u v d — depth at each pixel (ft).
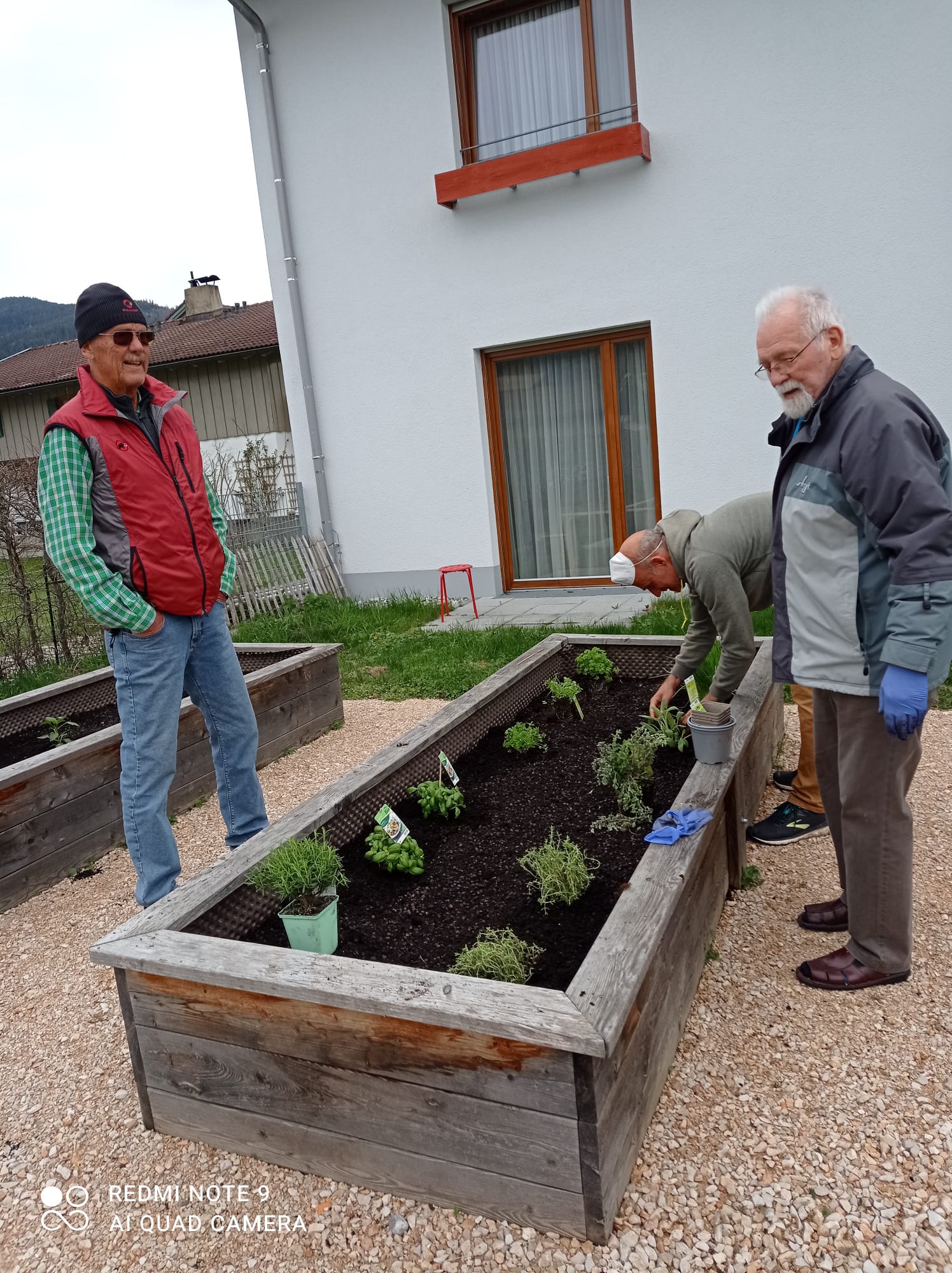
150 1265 6.22
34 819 11.88
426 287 27.66
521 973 6.97
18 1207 6.79
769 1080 7.24
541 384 28.02
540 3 25.68
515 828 10.18
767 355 7.18
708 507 25.67
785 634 8.02
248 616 28.55
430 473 28.94
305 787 14.71
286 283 29.45
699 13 23.00
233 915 8.10
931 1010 7.92
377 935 8.13
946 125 21.36
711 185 23.81
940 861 10.40
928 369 22.72
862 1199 6.09
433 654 22.11
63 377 50.85
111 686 17.79
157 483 9.66
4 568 23.86
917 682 6.59
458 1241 6.03
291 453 45.78
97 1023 8.95
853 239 22.77
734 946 9.12
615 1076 5.82
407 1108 6.16
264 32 27.76
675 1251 5.80
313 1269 6.01
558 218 25.58
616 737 11.39
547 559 29.30
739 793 10.08
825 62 22.13
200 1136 7.17
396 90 26.68
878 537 6.85
